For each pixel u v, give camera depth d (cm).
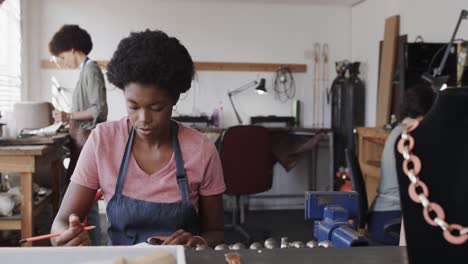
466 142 67
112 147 121
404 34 460
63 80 525
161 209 117
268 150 382
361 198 273
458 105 69
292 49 566
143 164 121
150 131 112
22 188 230
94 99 305
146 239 118
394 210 267
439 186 67
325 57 571
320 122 573
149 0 538
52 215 281
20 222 231
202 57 551
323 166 545
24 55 500
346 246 93
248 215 506
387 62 469
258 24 558
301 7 564
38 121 275
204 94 552
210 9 549
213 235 125
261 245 93
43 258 72
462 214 65
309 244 95
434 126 70
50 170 280
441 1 403
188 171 122
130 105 110
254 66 557
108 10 531
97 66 312
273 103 566
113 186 119
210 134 469
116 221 118
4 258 71
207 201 127
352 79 524
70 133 300
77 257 72
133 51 106
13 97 464
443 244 65
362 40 544
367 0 531
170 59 107
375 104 510
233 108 558
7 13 445
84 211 122
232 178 377
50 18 521
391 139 271
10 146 241
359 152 388
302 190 540
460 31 379
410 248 67
